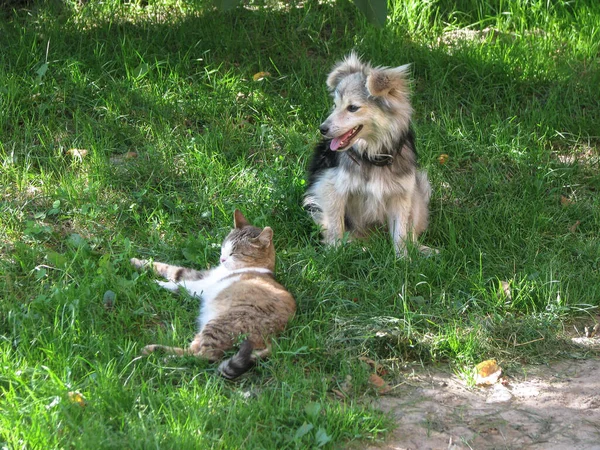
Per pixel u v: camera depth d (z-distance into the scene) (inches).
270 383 156.9
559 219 182.2
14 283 165.6
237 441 150.1
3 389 152.9
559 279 171.0
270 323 160.6
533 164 189.8
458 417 155.6
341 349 160.6
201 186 181.2
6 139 184.5
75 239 171.0
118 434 150.3
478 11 214.7
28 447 148.5
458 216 181.5
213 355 158.1
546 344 164.2
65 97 189.6
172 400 153.1
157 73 196.5
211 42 202.1
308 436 151.4
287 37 205.5
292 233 177.8
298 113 193.5
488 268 173.5
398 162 176.6
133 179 181.3
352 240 177.3
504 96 200.1
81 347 157.6
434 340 162.7
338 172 177.2
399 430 153.9
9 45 195.5
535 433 154.3
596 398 158.2
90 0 207.0
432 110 197.2
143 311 163.0
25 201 177.0
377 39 204.5
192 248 172.4
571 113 197.6
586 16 214.2
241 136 188.9
